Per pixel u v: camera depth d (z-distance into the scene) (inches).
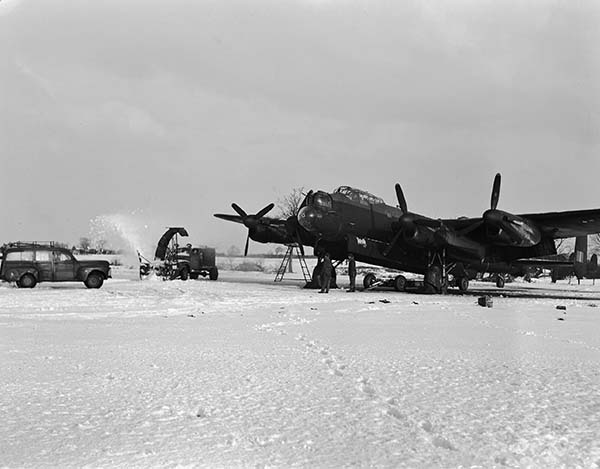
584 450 165.5
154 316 566.6
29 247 975.0
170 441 170.7
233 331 442.0
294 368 286.0
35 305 672.4
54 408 206.7
